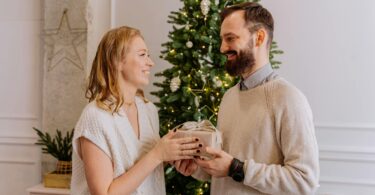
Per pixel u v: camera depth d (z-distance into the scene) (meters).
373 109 3.10
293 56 3.21
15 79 3.60
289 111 1.39
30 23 3.55
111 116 1.43
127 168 1.42
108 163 1.38
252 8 1.50
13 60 3.60
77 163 1.46
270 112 1.43
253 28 1.47
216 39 2.37
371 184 3.09
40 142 3.39
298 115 1.38
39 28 3.54
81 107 3.25
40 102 3.56
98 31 3.46
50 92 3.32
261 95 1.47
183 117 2.38
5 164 3.65
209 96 2.43
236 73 1.51
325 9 3.15
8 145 3.63
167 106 2.50
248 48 1.47
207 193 2.50
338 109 3.15
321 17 3.16
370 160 3.09
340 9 3.13
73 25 3.24
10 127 3.63
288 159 1.37
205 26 2.39
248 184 1.37
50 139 3.16
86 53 3.22
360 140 3.12
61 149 3.08
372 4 3.08
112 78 1.45
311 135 1.38
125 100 1.51
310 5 3.17
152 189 1.54
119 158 1.40
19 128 3.62
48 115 3.33
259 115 1.45
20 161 3.60
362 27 3.10
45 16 3.30
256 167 1.37
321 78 3.17
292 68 3.22
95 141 1.36
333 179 3.15
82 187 1.45
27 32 3.56
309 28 3.18
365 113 3.11
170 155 1.40
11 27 3.59
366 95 3.11
